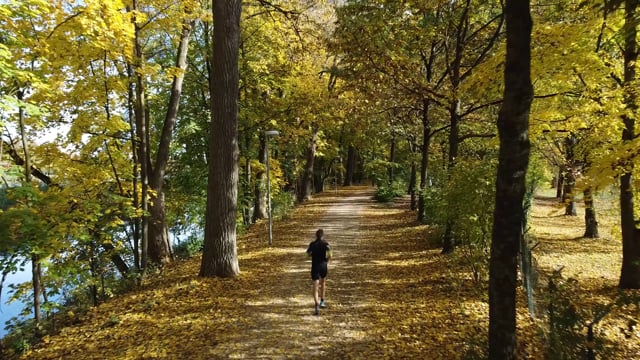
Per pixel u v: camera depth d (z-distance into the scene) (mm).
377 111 16609
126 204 11422
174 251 20391
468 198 9227
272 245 15922
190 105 20250
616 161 7633
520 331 6891
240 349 6945
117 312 9273
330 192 40406
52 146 11648
